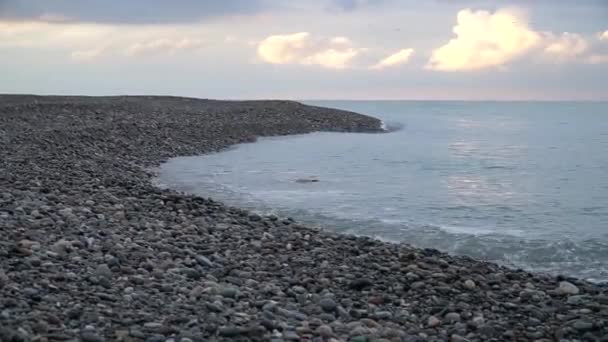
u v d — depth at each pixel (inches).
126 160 1077.8
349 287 379.9
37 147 1015.0
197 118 1772.9
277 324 294.4
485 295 378.3
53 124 1327.5
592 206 738.2
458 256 496.4
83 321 271.9
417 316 338.0
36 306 280.7
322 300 336.5
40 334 250.5
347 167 1121.4
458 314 337.1
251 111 2069.4
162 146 1307.8
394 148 1504.7
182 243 453.1
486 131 2213.3
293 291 360.2
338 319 320.2
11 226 422.3
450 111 4269.2
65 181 715.4
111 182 737.0
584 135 2036.2
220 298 324.5
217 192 814.5
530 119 3225.9
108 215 529.3
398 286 385.1
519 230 602.5
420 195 808.9
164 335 266.5
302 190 844.0
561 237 570.3
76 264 357.1
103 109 1638.8
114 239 428.5
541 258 502.9
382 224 620.7
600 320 334.6
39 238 400.8
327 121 2119.8
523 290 392.5
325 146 1531.7
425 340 296.0
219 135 1596.9
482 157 1325.0
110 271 350.0
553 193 839.1
